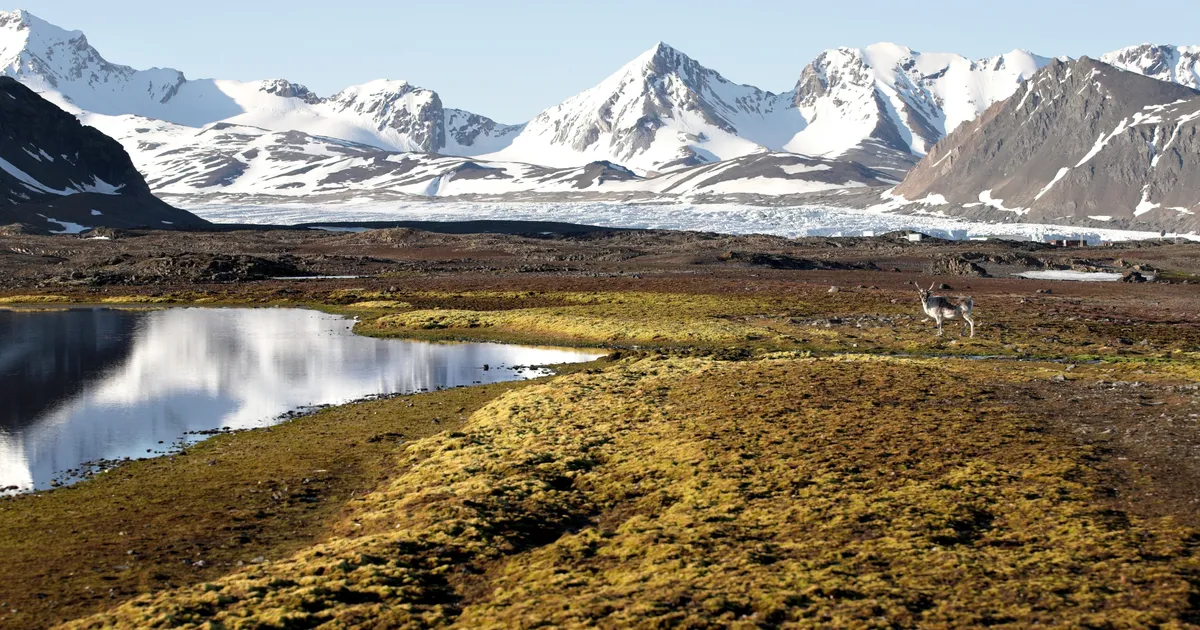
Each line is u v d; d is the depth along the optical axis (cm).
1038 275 12875
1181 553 2070
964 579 2008
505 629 1908
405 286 10894
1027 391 3975
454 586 2244
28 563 2500
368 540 2495
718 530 2403
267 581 2223
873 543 2234
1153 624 1738
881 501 2530
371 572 2259
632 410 3903
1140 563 2019
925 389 4034
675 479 2911
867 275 12488
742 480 2794
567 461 3173
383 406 4581
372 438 3850
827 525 2380
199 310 9219
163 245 18438
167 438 4031
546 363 5947
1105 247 19512
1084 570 2014
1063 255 16600
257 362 6044
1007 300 8788
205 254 13112
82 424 4309
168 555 2555
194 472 3406
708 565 2177
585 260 15625
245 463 3525
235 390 5122
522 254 17075
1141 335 6481
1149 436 3058
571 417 3866
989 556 2127
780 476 2816
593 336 6956
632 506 2744
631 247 18288
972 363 4941
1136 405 3575
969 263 13125
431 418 4231
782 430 3359
